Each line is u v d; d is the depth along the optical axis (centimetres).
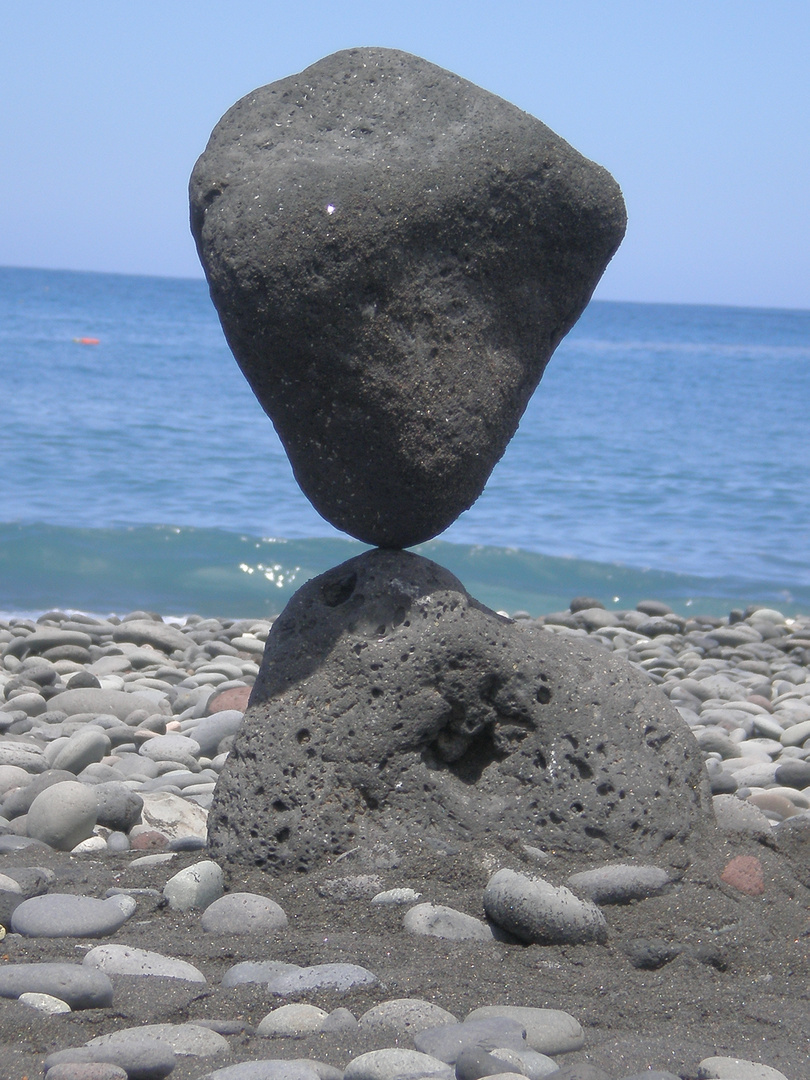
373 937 153
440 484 171
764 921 160
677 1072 127
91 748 230
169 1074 123
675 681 334
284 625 177
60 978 133
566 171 171
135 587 489
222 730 252
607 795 169
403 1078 120
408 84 172
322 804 168
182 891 163
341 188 165
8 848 188
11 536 534
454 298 170
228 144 171
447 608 173
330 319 165
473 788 172
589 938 153
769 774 244
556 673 174
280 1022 133
